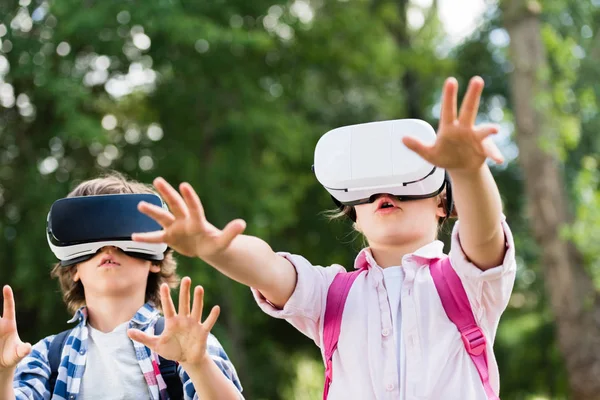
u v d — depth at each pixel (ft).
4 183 36.11
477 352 7.57
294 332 47.16
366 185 7.89
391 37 51.03
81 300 9.21
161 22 34.22
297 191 43.91
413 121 7.90
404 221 7.95
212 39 34.73
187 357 7.18
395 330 7.80
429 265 8.02
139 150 38.14
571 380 34.53
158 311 8.84
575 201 37.68
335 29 43.04
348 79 48.37
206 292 34.30
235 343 37.40
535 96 33.55
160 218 6.24
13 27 35.22
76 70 35.76
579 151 40.63
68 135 32.27
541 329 44.09
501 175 50.72
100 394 8.45
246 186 37.91
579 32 39.96
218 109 38.60
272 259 7.62
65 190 34.86
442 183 7.98
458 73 53.11
